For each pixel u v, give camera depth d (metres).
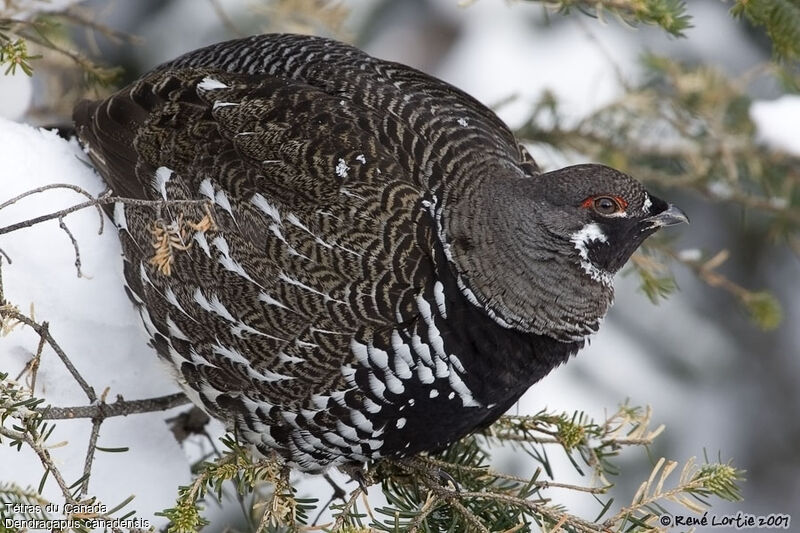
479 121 8.95
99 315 8.92
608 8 8.50
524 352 8.52
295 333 8.05
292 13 10.47
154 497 8.71
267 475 8.23
